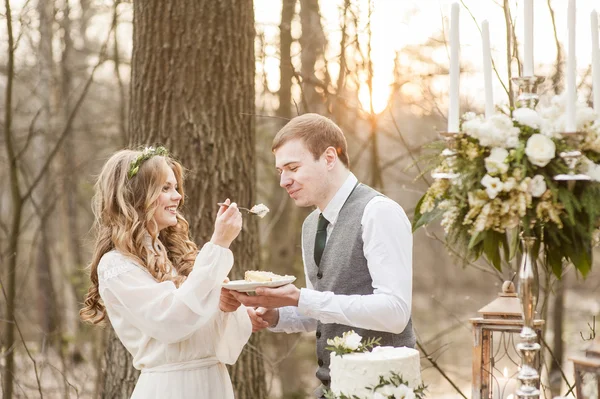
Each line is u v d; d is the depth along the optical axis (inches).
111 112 391.2
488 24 85.7
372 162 244.8
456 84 83.4
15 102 379.2
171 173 104.6
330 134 103.7
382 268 95.8
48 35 336.2
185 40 149.3
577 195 81.7
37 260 401.7
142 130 150.5
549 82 182.7
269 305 95.6
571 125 80.2
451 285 438.3
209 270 94.7
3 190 390.3
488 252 87.0
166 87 149.4
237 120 152.3
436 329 386.6
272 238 336.8
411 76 259.8
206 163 149.2
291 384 319.9
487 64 85.4
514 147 81.2
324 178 103.0
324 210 105.0
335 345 85.4
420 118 319.6
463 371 305.7
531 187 80.0
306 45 285.3
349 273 100.5
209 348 100.0
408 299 95.6
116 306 98.0
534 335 83.4
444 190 86.4
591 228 81.0
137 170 102.3
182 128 148.9
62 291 391.5
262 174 363.6
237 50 152.6
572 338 260.1
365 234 98.5
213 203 149.3
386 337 100.4
